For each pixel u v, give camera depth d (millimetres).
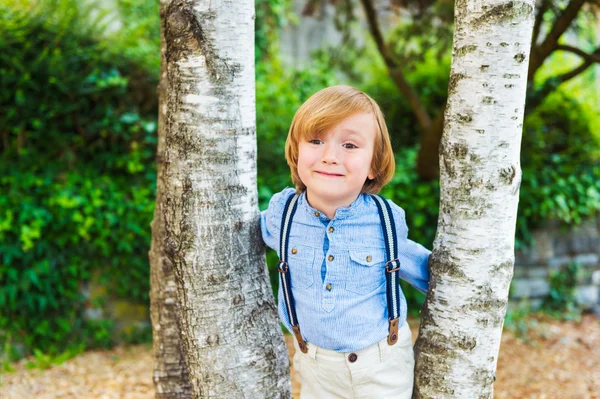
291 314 1758
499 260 1657
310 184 1617
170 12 1704
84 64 4633
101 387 3809
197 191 1707
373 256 1675
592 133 5773
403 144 6195
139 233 4488
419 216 4973
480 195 1634
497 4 1581
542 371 4133
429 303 1747
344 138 1583
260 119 5648
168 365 2484
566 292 5371
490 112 1612
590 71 6605
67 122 4602
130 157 4738
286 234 1725
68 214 4328
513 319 5109
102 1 6023
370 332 1692
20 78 4355
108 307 4598
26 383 3846
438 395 1717
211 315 1729
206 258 1715
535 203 5148
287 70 7125
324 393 1817
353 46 5578
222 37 1684
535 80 5711
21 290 4250
